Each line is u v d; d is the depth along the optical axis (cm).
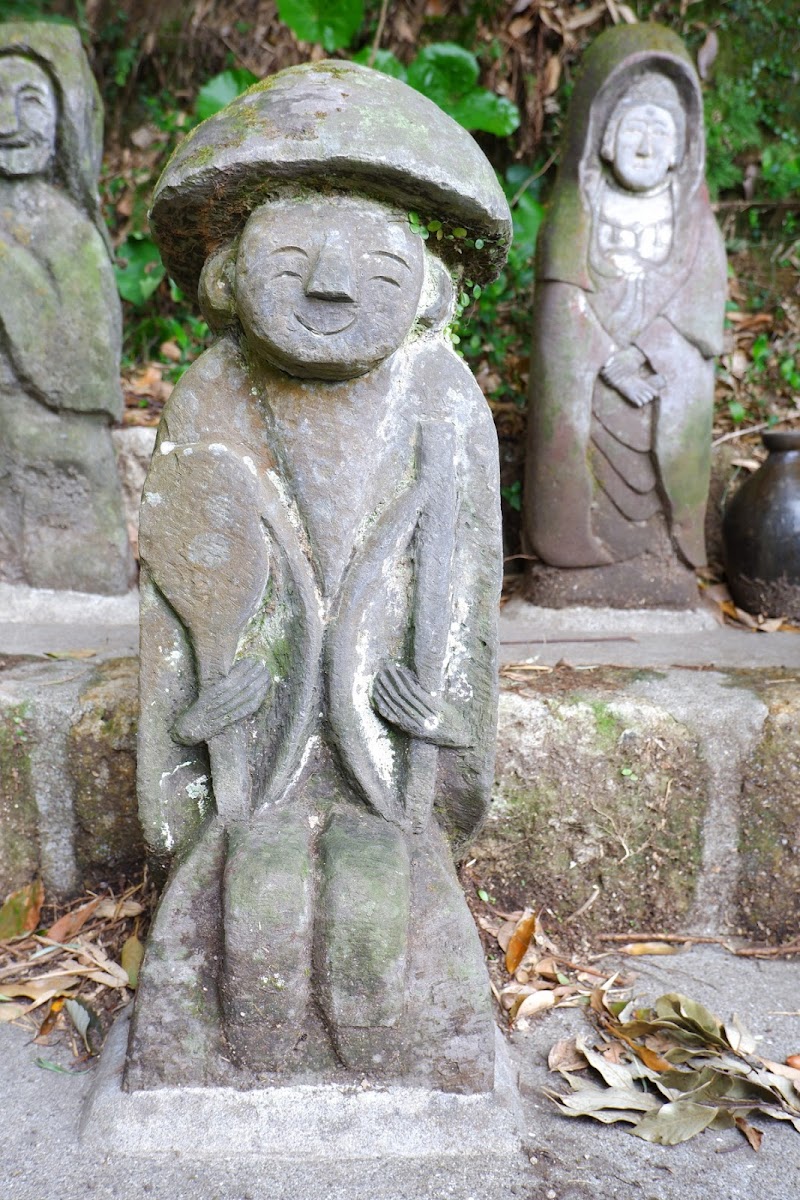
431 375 155
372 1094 143
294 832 149
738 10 391
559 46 394
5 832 200
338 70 149
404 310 145
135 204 393
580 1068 159
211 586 147
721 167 388
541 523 292
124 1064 148
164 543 148
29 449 280
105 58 410
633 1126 146
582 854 202
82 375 280
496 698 156
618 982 186
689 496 291
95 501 287
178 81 416
